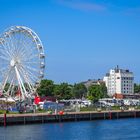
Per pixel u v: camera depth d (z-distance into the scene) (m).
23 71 175.75
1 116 154.25
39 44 176.50
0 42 176.25
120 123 171.00
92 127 151.75
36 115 163.38
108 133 133.50
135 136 127.06
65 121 175.25
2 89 177.50
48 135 126.31
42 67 177.38
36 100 187.38
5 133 129.62
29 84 177.25
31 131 135.75
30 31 175.38
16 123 156.38
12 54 175.75
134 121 182.62
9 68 176.25
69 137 123.00
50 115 168.75
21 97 179.38
